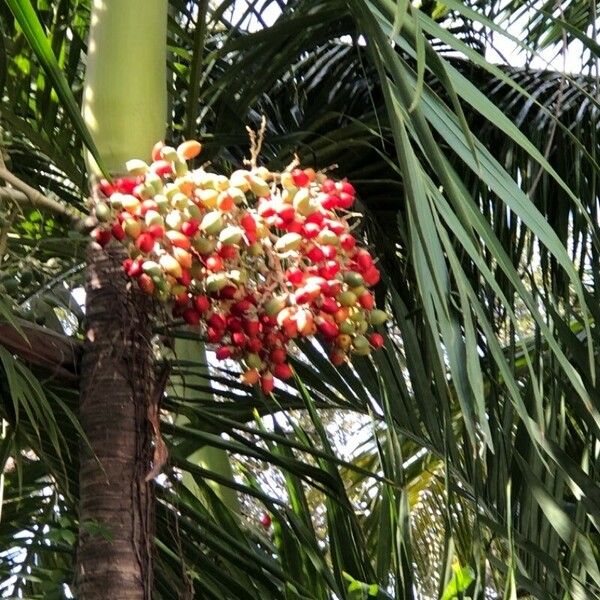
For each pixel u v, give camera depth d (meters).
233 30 2.48
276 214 1.89
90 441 1.94
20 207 2.21
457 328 1.84
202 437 2.28
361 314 1.96
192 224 1.85
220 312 1.90
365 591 1.95
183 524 2.29
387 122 2.62
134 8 2.04
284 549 2.32
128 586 1.87
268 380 1.95
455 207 1.82
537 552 2.18
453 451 2.39
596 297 2.54
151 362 2.01
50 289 2.33
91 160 2.02
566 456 2.20
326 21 2.35
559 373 2.45
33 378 1.95
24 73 2.38
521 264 2.56
